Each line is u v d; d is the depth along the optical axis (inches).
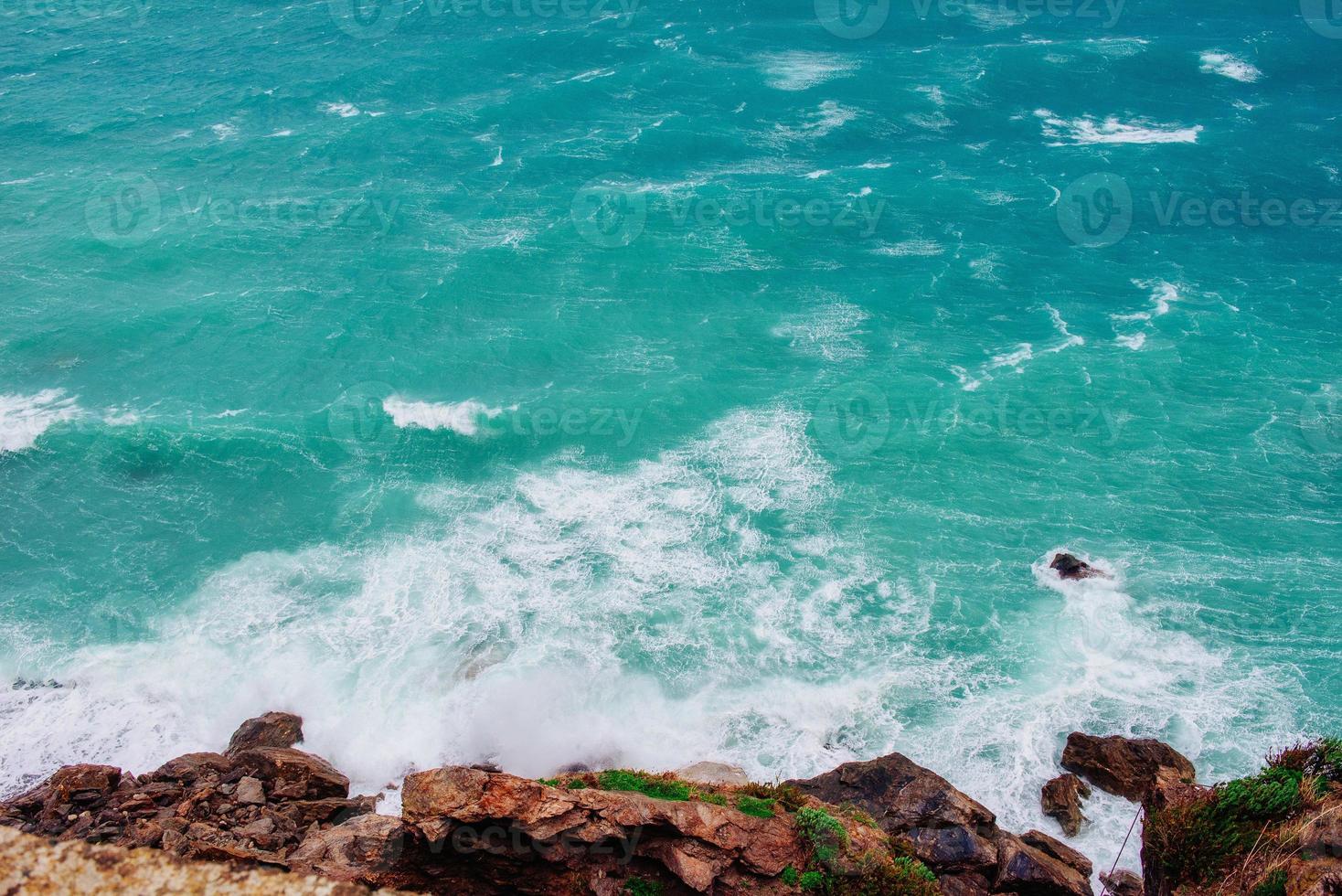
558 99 3462.1
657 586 1577.3
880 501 1758.1
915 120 3358.8
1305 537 1644.9
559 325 2294.5
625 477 1827.0
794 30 4092.0
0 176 2992.1
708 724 1348.4
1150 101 3484.3
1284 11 4259.4
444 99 3531.0
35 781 1239.5
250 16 4451.3
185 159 3110.2
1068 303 2364.7
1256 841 824.3
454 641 1470.2
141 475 1841.8
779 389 2075.5
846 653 1456.7
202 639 1478.8
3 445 1889.8
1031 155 3122.5
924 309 2347.4
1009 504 1747.0
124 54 4037.9
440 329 2281.0
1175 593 1539.1
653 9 4313.5
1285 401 1977.1
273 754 1207.6
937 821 1050.7
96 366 2137.1
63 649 1460.4
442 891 831.1
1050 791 1197.1
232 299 2383.1
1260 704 1336.1
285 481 1827.0
